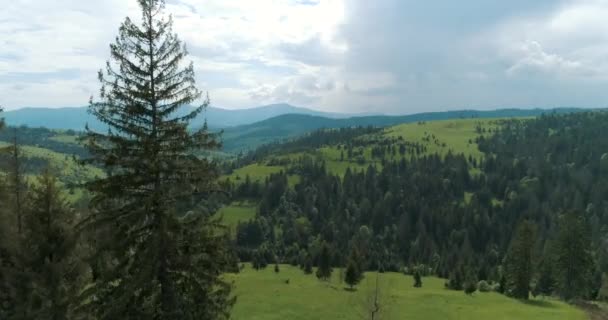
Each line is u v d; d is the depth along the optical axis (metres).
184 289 17.92
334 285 94.88
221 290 18.80
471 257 149.25
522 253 85.56
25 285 23.73
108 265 18.11
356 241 171.12
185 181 17.67
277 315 62.34
